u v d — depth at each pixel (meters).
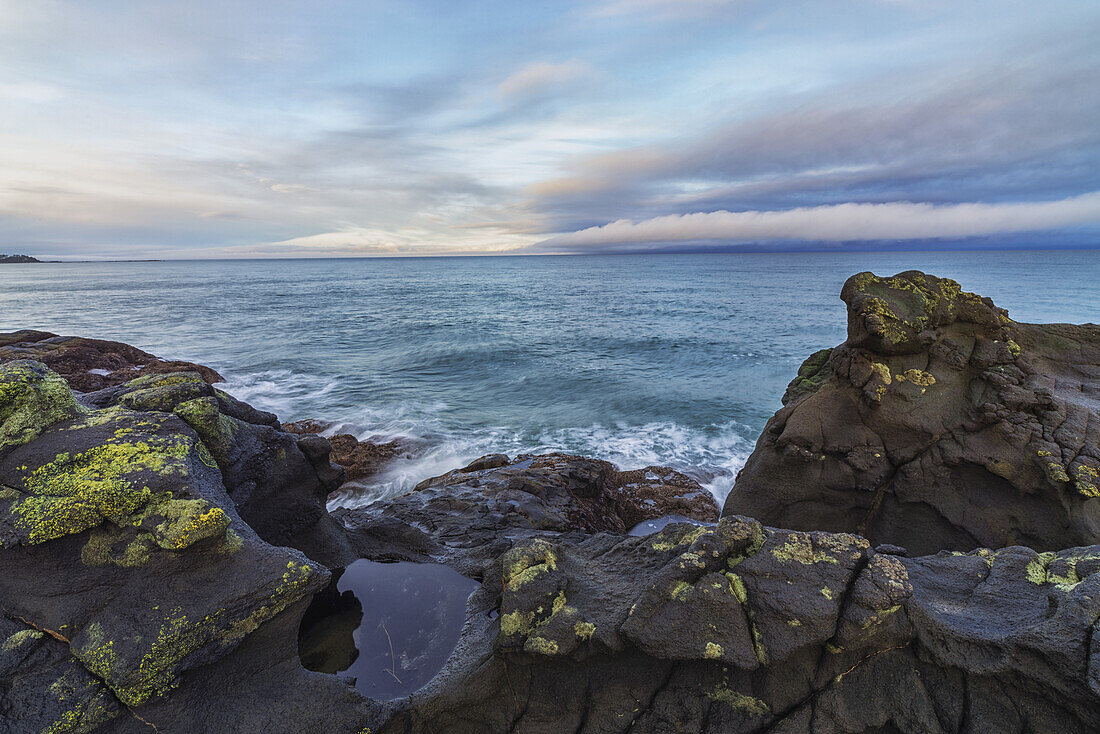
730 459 16.86
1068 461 7.15
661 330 44.31
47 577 3.73
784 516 9.01
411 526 8.29
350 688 4.18
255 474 5.86
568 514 10.17
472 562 6.87
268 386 26.81
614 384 26.91
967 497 7.78
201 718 3.63
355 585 6.33
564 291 93.50
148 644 3.50
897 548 5.48
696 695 4.09
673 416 21.56
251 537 4.23
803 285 94.19
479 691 4.40
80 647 3.51
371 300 79.31
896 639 3.97
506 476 11.64
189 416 5.25
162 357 33.44
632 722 4.09
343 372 30.19
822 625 3.92
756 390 25.41
